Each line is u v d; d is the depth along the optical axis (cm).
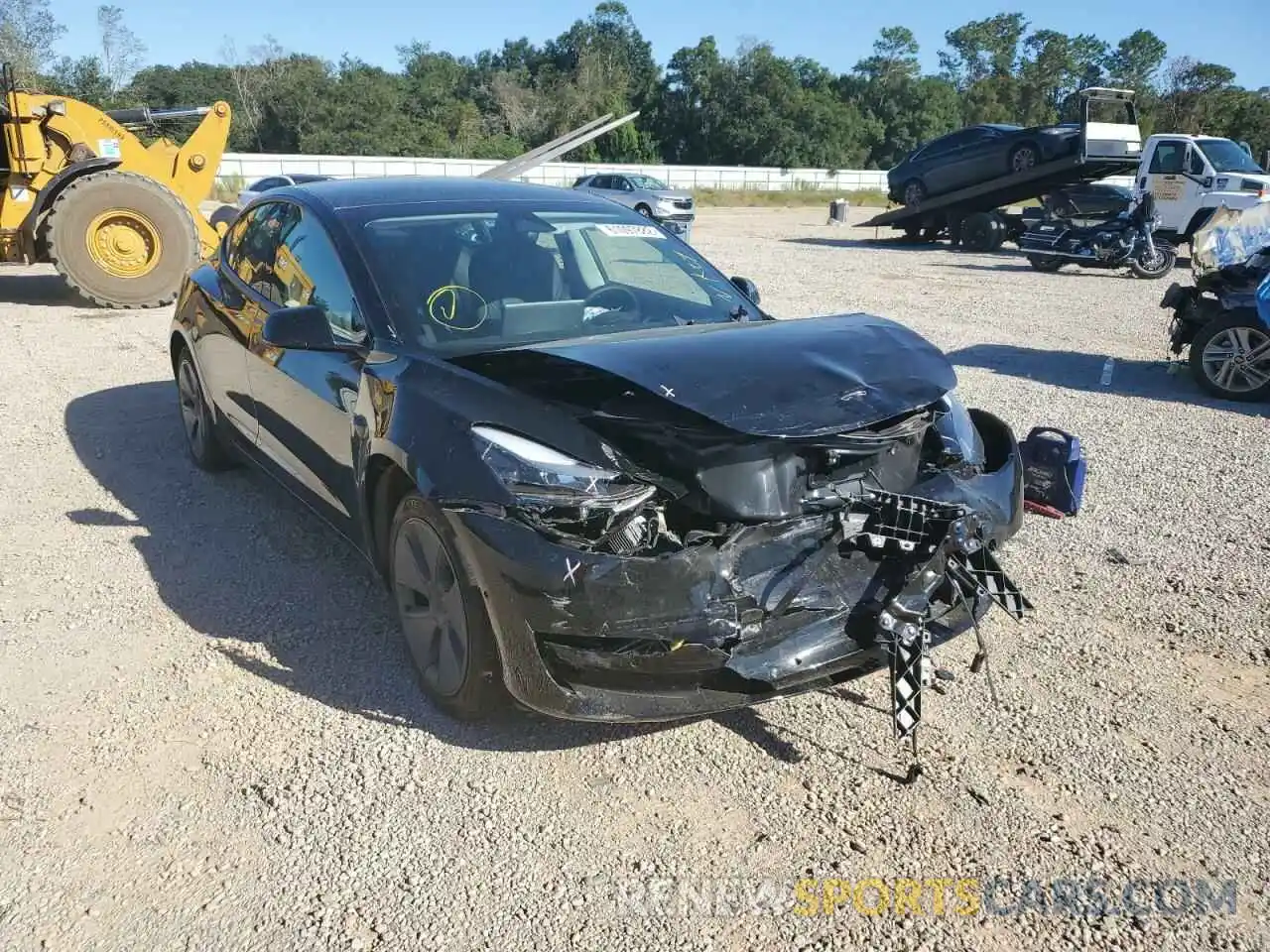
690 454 289
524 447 287
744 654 280
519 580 277
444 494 292
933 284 1491
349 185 453
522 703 288
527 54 8731
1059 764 307
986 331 1078
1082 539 483
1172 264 1623
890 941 239
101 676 353
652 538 282
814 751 313
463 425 299
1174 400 786
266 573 436
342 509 381
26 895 252
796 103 7162
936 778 299
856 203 4788
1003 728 325
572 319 386
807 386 295
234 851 268
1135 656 372
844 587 293
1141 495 550
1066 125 2005
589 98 7056
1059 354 960
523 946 237
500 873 261
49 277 1348
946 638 317
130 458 589
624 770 303
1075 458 507
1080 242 1628
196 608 404
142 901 250
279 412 429
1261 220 820
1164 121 6850
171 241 1086
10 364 823
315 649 372
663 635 273
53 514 503
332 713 331
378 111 6150
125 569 439
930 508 295
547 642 280
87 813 282
